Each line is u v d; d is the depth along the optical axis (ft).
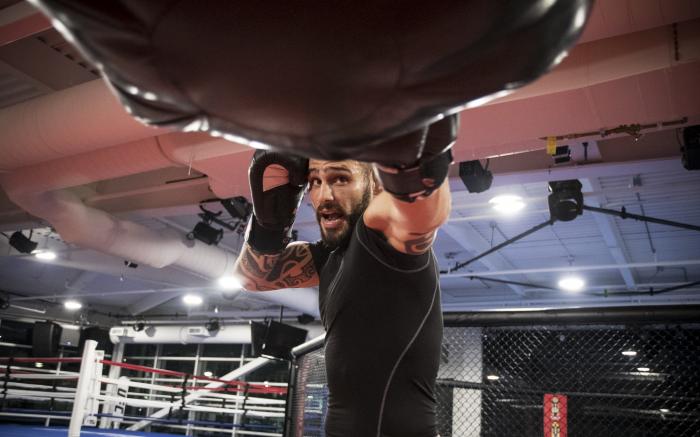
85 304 49.11
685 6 9.50
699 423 6.22
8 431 27.71
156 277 34.19
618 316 5.82
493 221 26.78
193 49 1.31
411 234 2.82
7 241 31.68
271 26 1.25
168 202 23.82
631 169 17.56
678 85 10.98
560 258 31.48
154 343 48.55
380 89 1.39
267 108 1.44
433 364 3.43
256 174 3.31
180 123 1.59
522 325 6.28
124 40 1.32
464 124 12.59
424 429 3.30
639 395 6.32
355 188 3.57
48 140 16.02
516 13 1.28
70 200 22.08
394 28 1.27
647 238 27.58
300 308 36.11
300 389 8.65
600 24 10.04
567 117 12.01
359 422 3.22
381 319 3.26
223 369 47.42
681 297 32.89
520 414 7.14
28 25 11.90
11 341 45.57
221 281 29.71
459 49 1.33
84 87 15.40
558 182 19.60
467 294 39.60
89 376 18.60
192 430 44.55
